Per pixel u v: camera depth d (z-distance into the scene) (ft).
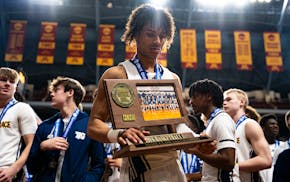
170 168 5.32
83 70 58.29
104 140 5.00
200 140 4.98
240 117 9.85
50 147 8.50
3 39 50.98
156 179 5.14
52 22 50.98
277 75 58.70
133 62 5.71
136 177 5.16
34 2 50.96
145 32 5.57
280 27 52.19
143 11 5.66
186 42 45.83
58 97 9.48
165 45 6.10
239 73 59.47
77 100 9.84
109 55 45.80
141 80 5.13
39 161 8.80
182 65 44.98
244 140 9.21
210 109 8.09
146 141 4.54
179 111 5.38
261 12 52.39
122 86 4.89
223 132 7.29
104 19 54.44
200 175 9.71
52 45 45.42
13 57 45.83
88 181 8.48
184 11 52.47
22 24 47.24
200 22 54.49
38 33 53.01
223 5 51.90
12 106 9.86
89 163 9.12
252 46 54.44
